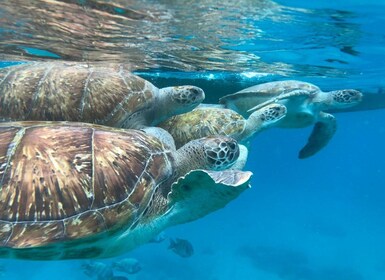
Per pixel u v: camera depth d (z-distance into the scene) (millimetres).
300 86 1557
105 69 1113
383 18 1392
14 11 1234
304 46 1788
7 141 673
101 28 1424
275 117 1203
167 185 766
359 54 1942
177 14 1288
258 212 7230
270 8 1286
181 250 1938
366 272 3338
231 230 5059
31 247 565
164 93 1095
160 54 1831
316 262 3578
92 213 614
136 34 1510
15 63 2053
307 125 1701
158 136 922
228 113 1178
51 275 2930
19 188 609
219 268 3322
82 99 951
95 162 663
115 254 719
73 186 624
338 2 1241
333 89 2963
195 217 781
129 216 641
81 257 672
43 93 945
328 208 8078
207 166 799
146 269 3066
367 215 7070
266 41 1688
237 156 827
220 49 1786
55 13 1252
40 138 681
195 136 1090
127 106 991
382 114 5766
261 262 3521
